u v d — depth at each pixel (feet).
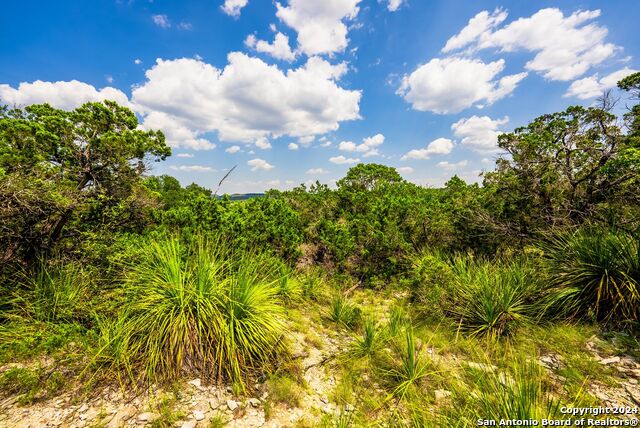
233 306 11.76
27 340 10.03
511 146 28.12
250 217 22.21
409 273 21.62
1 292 11.80
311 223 27.73
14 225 12.71
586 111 23.31
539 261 17.35
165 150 27.89
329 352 13.30
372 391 10.71
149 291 11.74
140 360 10.11
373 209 28.12
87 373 9.34
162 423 7.90
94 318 11.53
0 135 19.15
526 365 11.25
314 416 9.27
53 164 19.63
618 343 11.86
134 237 17.69
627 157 17.62
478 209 24.34
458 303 16.01
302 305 18.44
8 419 7.53
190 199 21.16
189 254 15.16
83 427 7.52
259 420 8.70
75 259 14.51
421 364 11.73
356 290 22.91
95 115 25.09
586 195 21.59
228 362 10.53
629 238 14.96
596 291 13.69
